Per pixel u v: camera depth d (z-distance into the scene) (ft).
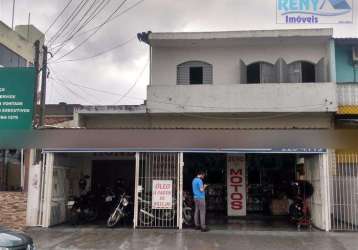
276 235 42.09
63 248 36.60
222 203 63.21
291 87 61.05
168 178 47.37
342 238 40.37
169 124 64.13
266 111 61.05
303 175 53.62
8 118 48.01
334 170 48.67
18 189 64.08
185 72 67.31
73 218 50.29
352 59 65.57
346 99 60.70
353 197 46.11
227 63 66.64
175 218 46.96
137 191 46.80
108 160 62.69
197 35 63.93
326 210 44.60
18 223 46.57
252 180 63.00
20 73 48.67
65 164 52.54
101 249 36.29
